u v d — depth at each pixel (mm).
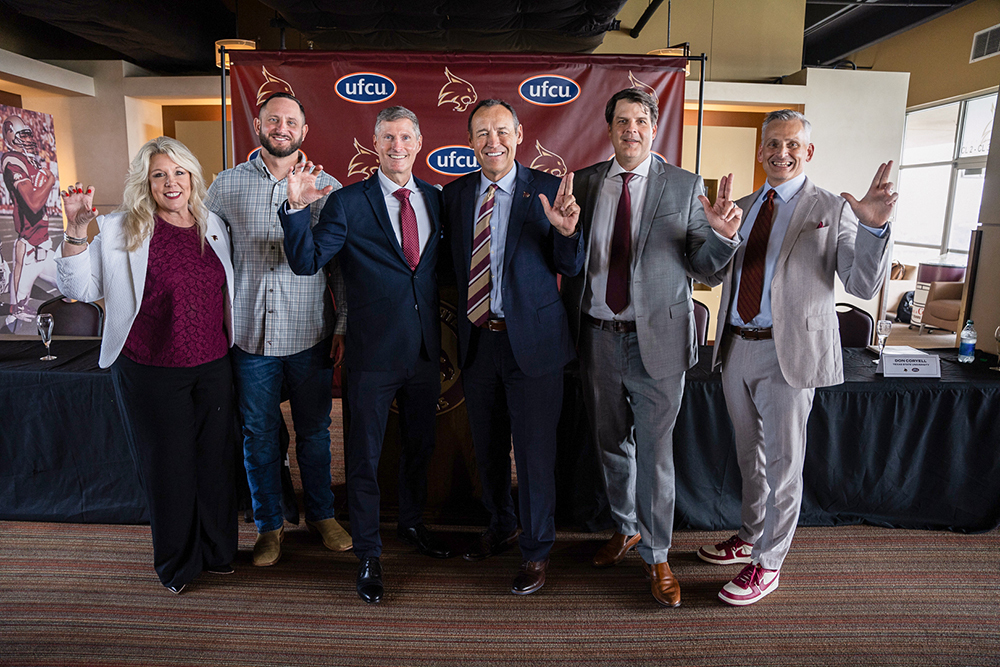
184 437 2066
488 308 2074
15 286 5914
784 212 2043
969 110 8000
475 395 2186
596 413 2209
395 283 2084
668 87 3988
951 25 8047
